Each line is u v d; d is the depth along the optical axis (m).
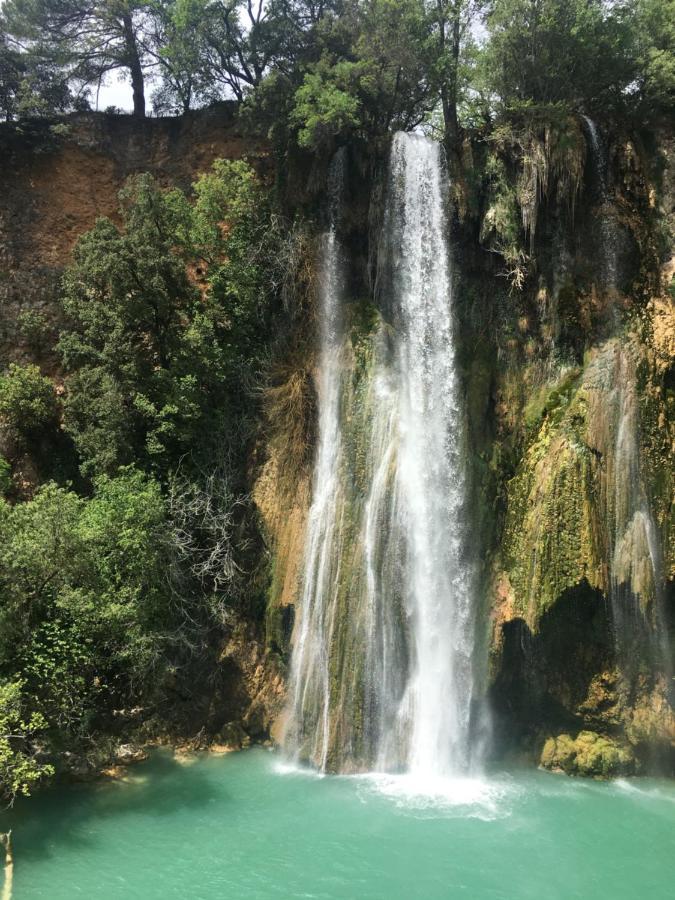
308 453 22.92
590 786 18.86
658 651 19.91
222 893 13.58
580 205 23.64
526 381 23.09
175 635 21.23
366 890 13.77
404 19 24.34
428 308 24.11
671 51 23.84
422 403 22.95
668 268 22.11
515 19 23.30
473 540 21.48
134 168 29.42
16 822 16.19
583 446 20.55
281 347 24.64
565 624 20.03
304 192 25.61
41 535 17.84
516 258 23.33
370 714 19.83
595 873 14.56
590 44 23.12
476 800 17.78
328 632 20.45
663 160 23.16
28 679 17.72
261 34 27.72
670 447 20.78
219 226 26.95
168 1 29.17
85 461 24.05
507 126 24.00
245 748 20.92
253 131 26.88
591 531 19.77
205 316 24.52
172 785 18.28
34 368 25.48
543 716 20.72
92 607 18.28
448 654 20.47
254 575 22.59
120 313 23.84
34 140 28.48
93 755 19.00
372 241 24.80
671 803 17.86
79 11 30.08
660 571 20.17
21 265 27.48
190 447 24.00
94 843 15.37
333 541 21.27
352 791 18.16
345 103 23.20
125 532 20.19
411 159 24.89
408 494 21.25
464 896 13.65
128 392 23.86
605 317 22.34
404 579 20.64
